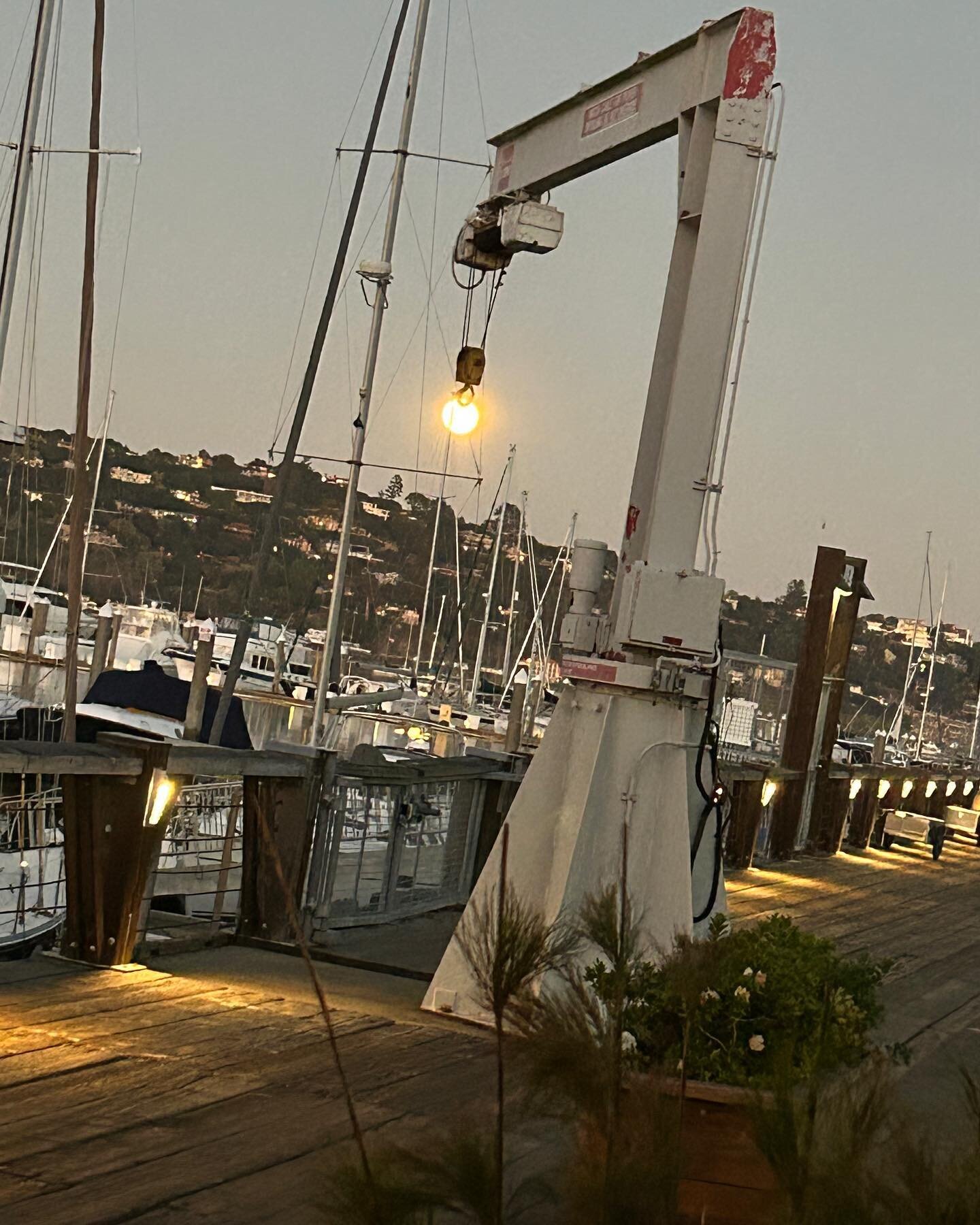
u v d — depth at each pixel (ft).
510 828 25.96
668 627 25.71
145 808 26.13
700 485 26.02
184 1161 15.53
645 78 27.91
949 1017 30.35
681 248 27.78
